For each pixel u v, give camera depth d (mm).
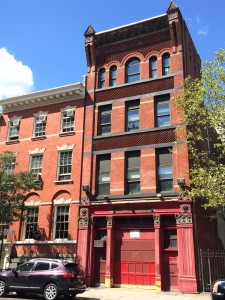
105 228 20922
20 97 26656
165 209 19344
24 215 21688
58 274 14258
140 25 24062
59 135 24516
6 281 15117
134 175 21359
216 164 17438
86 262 20312
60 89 25188
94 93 24406
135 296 15922
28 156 25188
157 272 18406
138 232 20141
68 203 22453
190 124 18641
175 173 19984
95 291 17750
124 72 24062
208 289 17625
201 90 16875
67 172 23484
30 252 22219
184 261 17844
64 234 22047
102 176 22297
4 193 21031
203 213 20844
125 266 19844
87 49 25359
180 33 22516
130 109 23062
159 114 22000
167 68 22906
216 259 18750
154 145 21141
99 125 23641
